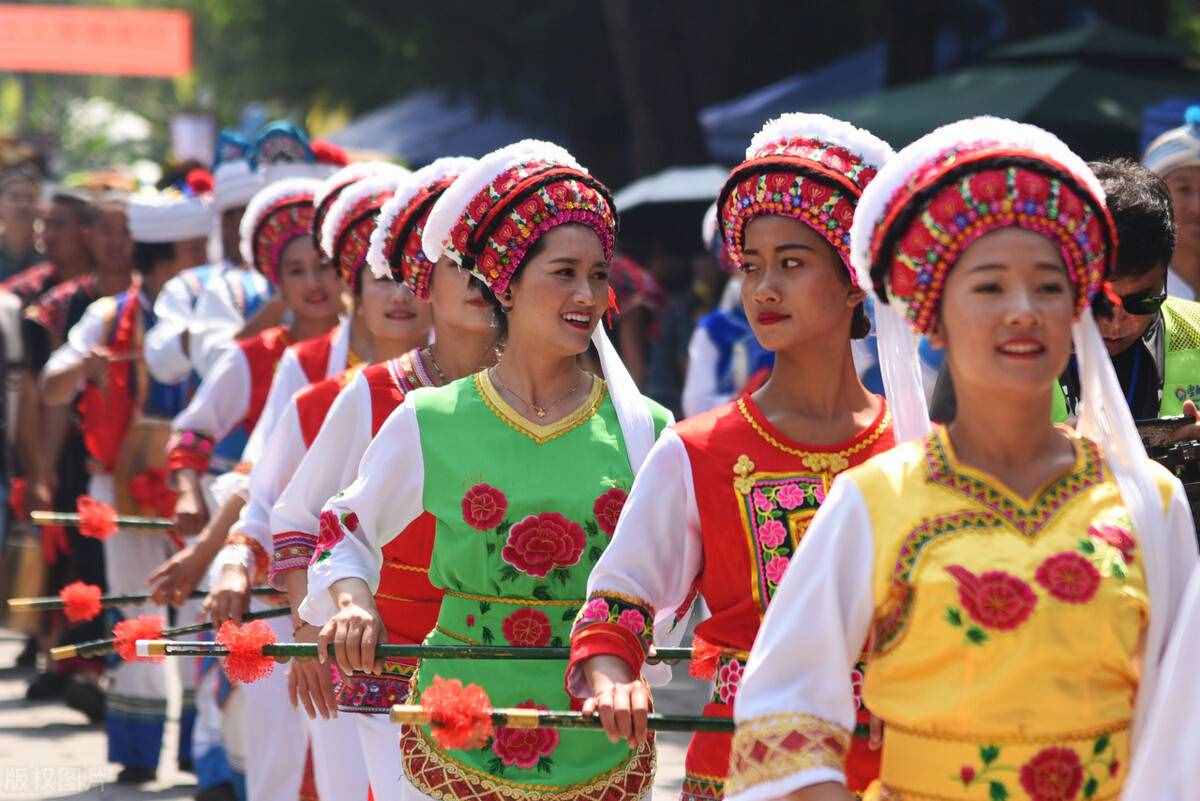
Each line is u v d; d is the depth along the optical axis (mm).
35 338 25703
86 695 23234
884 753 8516
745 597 10016
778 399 10273
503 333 12312
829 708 8398
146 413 21797
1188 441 11531
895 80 46000
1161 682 8242
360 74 63812
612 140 62000
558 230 11531
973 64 37750
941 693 8234
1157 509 8477
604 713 9344
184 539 20375
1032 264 8289
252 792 16578
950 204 8375
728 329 23000
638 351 34906
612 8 45906
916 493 8422
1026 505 8336
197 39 94375
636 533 10023
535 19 57281
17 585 24984
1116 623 8180
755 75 56000
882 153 10125
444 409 11688
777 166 10102
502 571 11422
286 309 19328
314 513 13219
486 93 60188
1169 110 22203
